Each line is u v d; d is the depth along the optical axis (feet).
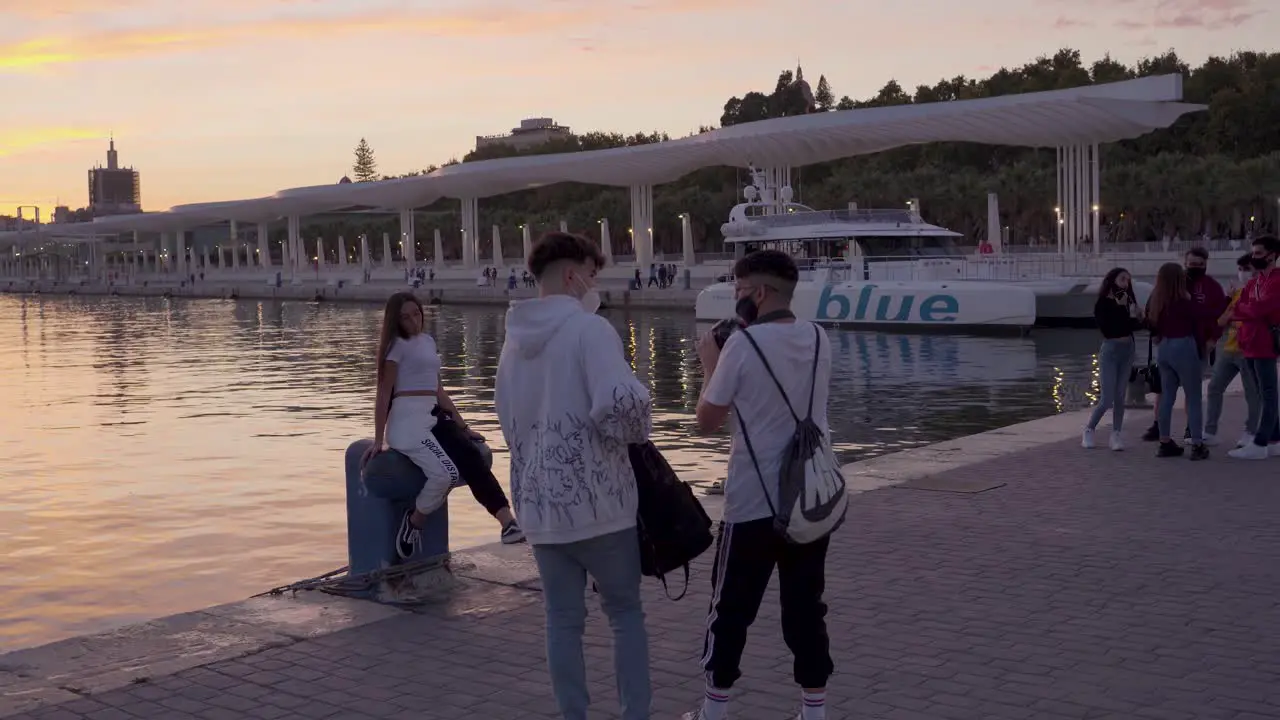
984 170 296.30
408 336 19.79
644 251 228.63
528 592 20.10
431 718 14.28
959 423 57.36
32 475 45.29
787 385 12.94
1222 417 40.96
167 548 31.76
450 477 19.53
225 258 583.58
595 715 14.29
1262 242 31.68
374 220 450.30
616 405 12.05
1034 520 25.04
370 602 19.71
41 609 25.81
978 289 122.01
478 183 260.83
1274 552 21.76
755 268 13.21
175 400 74.59
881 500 27.63
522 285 224.74
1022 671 15.46
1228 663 15.61
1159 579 20.02
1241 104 260.83
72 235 487.20
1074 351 101.09
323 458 48.65
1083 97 141.18
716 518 26.32
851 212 143.02
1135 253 153.58
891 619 17.92
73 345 135.23
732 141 185.06
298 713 14.53
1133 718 13.71
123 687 15.60
